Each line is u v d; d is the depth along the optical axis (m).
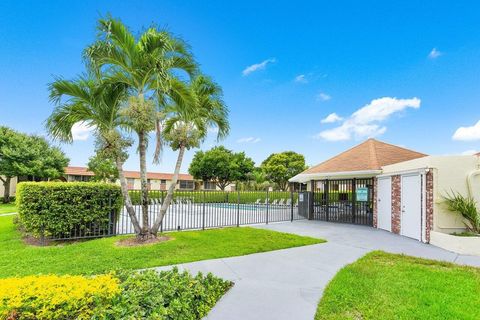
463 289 5.08
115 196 9.58
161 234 9.64
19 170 27.59
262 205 22.55
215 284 4.82
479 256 7.64
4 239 9.12
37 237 8.56
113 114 8.45
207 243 8.59
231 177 44.41
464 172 9.32
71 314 2.94
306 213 16.73
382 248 8.54
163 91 8.29
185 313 3.66
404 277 5.72
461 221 9.12
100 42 7.46
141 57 7.66
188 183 53.12
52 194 8.45
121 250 7.34
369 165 13.23
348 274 5.85
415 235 10.02
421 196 9.70
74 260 6.43
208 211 19.33
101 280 3.58
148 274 4.31
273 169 47.28
